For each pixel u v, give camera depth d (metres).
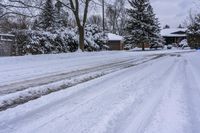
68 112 5.70
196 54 27.94
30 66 13.76
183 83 9.30
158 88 8.36
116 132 4.61
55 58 19.09
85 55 23.83
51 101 6.60
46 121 5.12
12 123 5.00
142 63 17.16
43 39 25.89
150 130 4.75
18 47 24.38
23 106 6.12
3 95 7.13
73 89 8.06
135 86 8.65
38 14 23.59
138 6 55.19
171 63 17.27
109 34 67.56
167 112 5.80
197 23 57.78
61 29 30.56
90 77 10.47
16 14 22.05
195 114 5.68
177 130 4.77
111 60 19.28
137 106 6.23
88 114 5.57
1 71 11.62
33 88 8.08
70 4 27.50
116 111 5.81
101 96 7.18
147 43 56.62
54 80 9.58
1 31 24.38
